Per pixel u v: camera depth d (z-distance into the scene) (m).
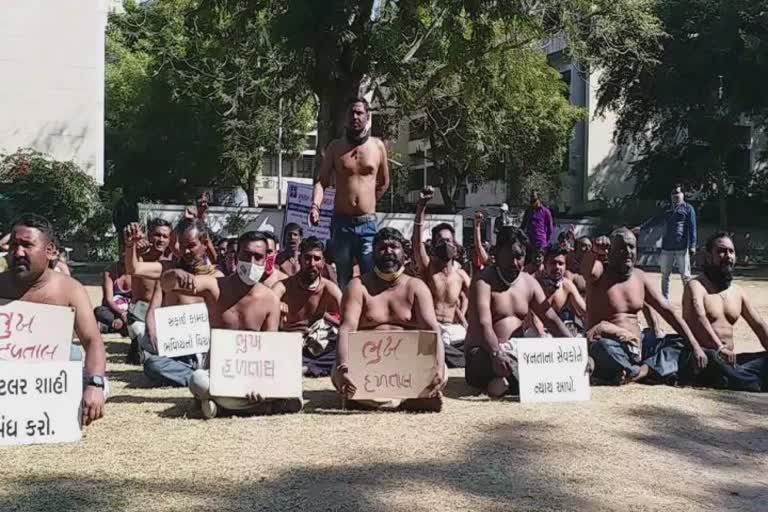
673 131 37.69
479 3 16.20
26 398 4.96
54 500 4.00
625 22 22.67
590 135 42.84
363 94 19.70
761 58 32.34
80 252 26.55
